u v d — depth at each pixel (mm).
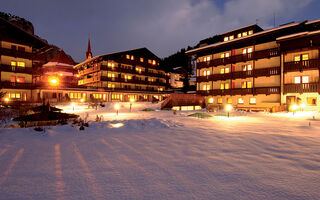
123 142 6188
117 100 44562
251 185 3119
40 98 32000
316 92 20453
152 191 2895
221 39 32156
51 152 4996
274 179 3361
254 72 25859
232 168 3900
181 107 26547
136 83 49312
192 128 9195
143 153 4957
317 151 5215
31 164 4082
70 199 2652
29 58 31031
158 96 53344
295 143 6145
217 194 2807
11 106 18375
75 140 6410
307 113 18844
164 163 4195
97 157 4602
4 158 4469
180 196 2740
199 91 32344
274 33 23734
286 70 22703
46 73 46625
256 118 15031
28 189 2949
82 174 3551
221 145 5855
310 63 20828
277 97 24250
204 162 4270
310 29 22719
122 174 3564
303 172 3695
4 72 28641
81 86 38875
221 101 30188
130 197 2711
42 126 8758
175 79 63719
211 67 31891
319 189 2975
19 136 6730
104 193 2828
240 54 27484
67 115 10164
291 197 2723
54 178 3367
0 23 26438
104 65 43094
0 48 27469
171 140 6531
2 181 3232
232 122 11875
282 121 12945
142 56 51406
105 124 9797
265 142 6270
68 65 52375
